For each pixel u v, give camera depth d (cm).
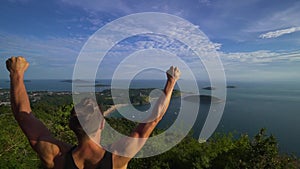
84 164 147
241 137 920
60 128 915
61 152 152
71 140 899
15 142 943
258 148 812
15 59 155
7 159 898
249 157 832
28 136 154
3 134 921
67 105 933
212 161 890
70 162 147
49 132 160
